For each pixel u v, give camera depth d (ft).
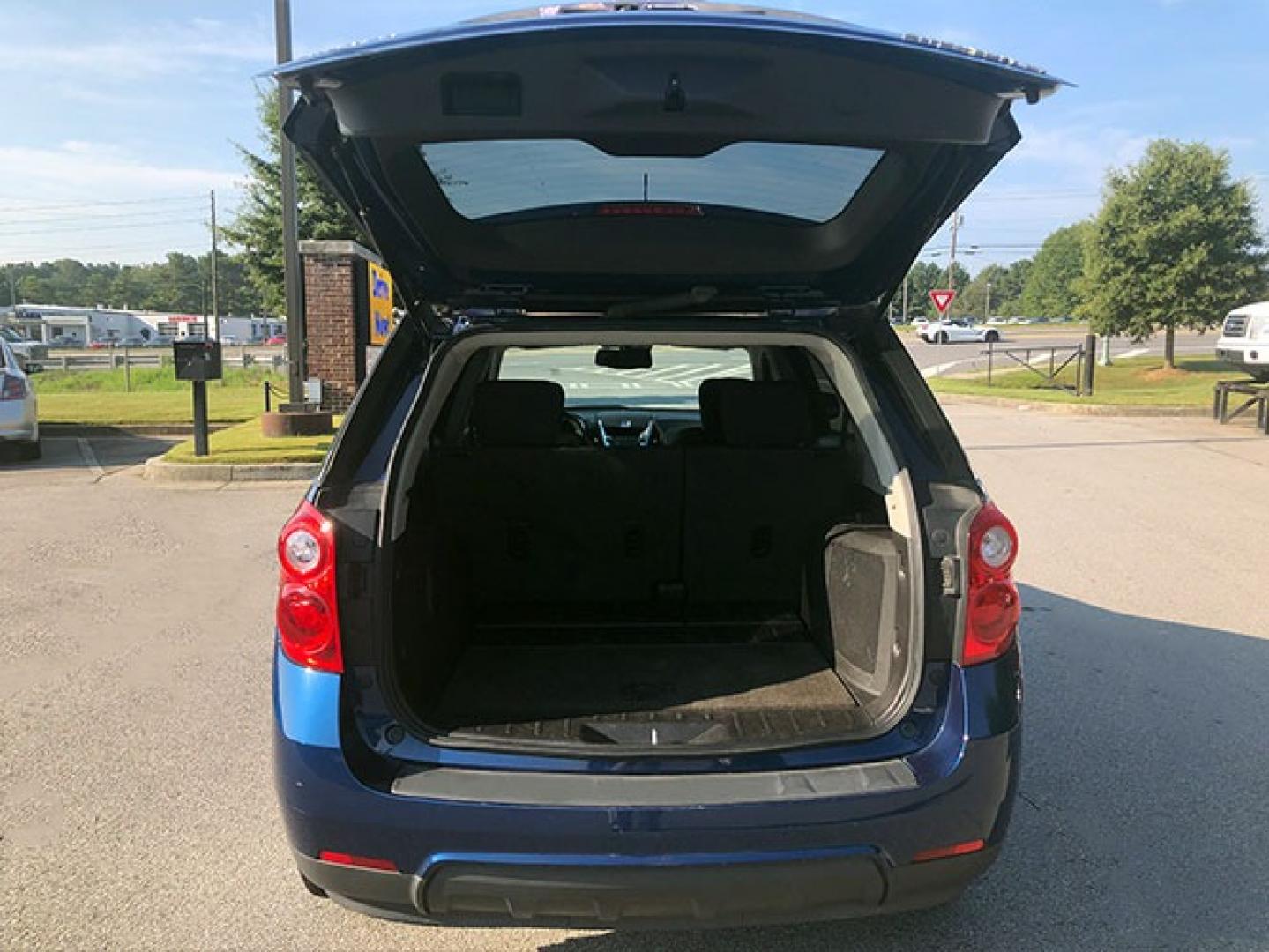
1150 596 19.42
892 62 6.33
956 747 7.23
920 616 7.50
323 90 6.69
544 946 8.82
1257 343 47.24
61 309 274.57
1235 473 32.91
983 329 155.43
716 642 10.09
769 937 8.91
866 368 8.55
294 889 9.61
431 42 6.12
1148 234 76.89
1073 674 15.23
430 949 8.75
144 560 22.18
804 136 6.88
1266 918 9.14
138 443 43.73
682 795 6.84
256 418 49.75
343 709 7.15
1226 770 12.03
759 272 8.99
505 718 8.10
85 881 9.69
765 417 10.88
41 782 11.69
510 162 7.57
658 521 10.89
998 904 9.36
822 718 8.01
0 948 8.63
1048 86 6.57
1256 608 18.62
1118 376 80.07
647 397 16.81
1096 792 11.50
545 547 10.92
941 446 8.07
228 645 16.51
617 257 8.79
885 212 8.15
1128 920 9.10
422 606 8.21
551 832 6.73
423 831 6.82
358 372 45.16
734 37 6.08
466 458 10.64
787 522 10.97
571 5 6.81
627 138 7.04
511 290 9.14
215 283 183.93
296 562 7.23
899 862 6.99
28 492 30.78
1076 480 31.73
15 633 17.07
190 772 11.96
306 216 91.76
